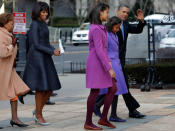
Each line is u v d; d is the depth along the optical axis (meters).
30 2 136.75
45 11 22.08
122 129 20.73
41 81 21.73
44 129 21.33
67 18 164.50
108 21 22.12
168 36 39.16
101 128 20.77
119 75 22.19
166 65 40.12
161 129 20.44
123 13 23.56
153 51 38.28
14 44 21.69
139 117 23.48
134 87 39.19
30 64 22.00
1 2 38.16
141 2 111.31
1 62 21.44
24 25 36.06
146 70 39.78
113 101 22.80
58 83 22.34
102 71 20.50
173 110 25.70
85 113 25.73
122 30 23.42
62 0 156.50
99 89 20.77
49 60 22.20
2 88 21.45
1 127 22.05
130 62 47.62
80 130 20.77
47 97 22.55
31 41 22.02
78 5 163.62
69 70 58.31
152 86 38.62
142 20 23.84
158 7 83.25
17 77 21.97
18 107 29.05
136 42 39.47
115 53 22.31
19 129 21.64
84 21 152.12
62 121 23.25
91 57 20.59
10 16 21.73
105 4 20.53
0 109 28.62
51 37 126.19
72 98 33.44
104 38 20.42
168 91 36.22
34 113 23.05
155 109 26.22
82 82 44.75
